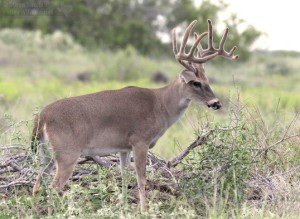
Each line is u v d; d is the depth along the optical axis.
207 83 26.64
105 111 25.28
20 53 98.94
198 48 27.11
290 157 27.25
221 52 26.59
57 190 24.12
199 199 23.95
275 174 25.69
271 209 23.03
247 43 113.31
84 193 23.22
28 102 50.03
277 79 103.06
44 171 24.77
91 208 22.78
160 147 33.25
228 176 24.34
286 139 26.86
